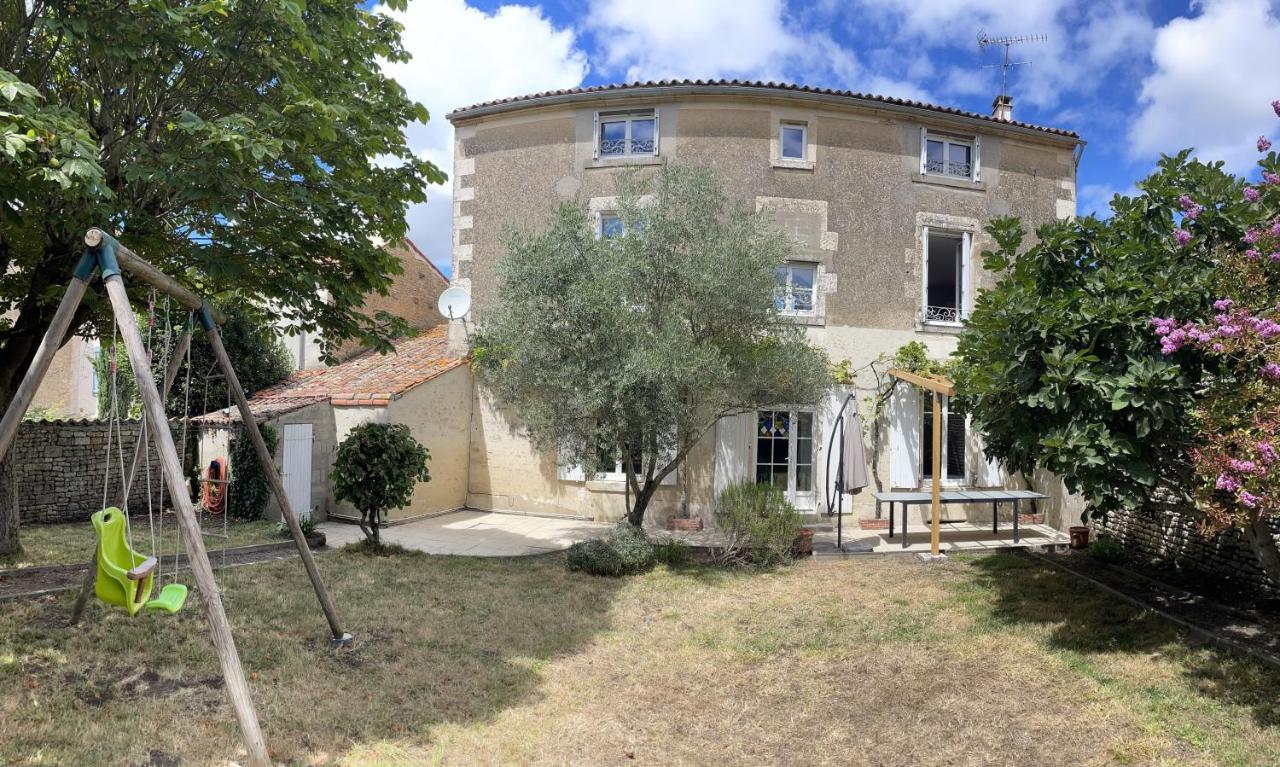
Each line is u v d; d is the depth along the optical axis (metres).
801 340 9.05
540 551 9.69
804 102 11.90
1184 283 5.52
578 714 4.66
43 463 11.07
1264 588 7.10
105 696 4.20
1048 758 4.17
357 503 8.85
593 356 8.15
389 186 7.71
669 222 8.48
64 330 3.61
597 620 6.64
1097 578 7.93
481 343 12.53
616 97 11.95
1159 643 5.87
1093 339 5.63
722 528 9.16
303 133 6.21
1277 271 5.17
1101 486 5.58
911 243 12.24
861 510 12.01
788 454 12.03
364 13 7.22
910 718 4.74
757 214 9.14
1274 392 4.51
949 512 12.25
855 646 6.11
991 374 6.14
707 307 8.34
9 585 6.33
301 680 4.71
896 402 11.95
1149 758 4.11
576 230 8.59
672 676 5.42
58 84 6.62
